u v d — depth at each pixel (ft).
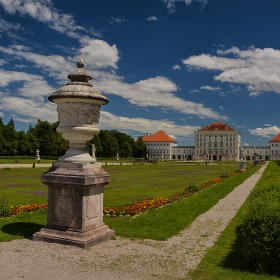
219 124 568.00
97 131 28.76
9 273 20.81
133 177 111.24
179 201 52.16
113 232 30.12
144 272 21.90
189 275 21.59
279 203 25.67
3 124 289.74
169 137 614.34
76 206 26.81
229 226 36.73
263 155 568.00
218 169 184.75
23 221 35.42
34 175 106.63
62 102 27.84
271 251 21.83
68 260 23.44
